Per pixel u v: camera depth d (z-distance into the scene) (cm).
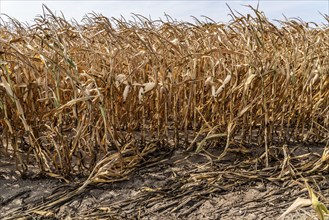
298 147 338
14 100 255
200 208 248
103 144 306
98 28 373
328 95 359
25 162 315
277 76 320
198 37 371
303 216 227
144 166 305
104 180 272
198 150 286
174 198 259
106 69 296
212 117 322
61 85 306
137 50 330
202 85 338
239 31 347
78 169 295
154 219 236
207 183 276
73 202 257
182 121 352
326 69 350
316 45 346
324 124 369
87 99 262
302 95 337
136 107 324
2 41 262
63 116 341
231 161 312
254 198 256
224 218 234
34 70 268
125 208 249
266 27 338
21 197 263
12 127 286
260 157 308
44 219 239
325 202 242
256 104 327
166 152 329
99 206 250
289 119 345
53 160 287
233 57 327
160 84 304
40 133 339
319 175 282
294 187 268
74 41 395
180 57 326
